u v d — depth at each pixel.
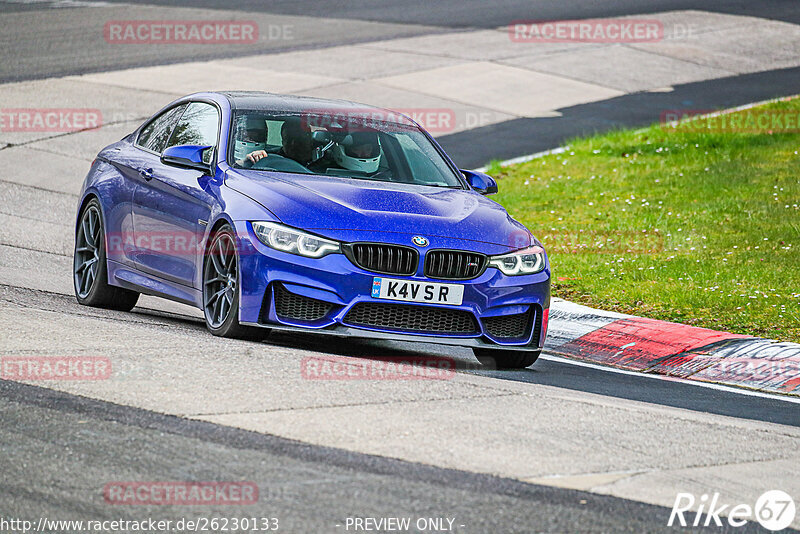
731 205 50.75
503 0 116.94
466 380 24.27
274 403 20.62
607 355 32.47
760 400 27.30
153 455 17.59
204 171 28.83
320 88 76.12
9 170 56.56
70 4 106.50
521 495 16.80
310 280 25.83
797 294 36.97
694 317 34.91
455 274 26.77
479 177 31.59
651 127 69.00
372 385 22.59
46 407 19.81
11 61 80.19
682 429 21.39
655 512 16.58
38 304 30.98
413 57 87.69
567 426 20.77
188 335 26.64
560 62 88.38
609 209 51.41
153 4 107.81
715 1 117.38
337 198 27.25
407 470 17.53
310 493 16.28
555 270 41.12
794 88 82.75
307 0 113.50
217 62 83.25
